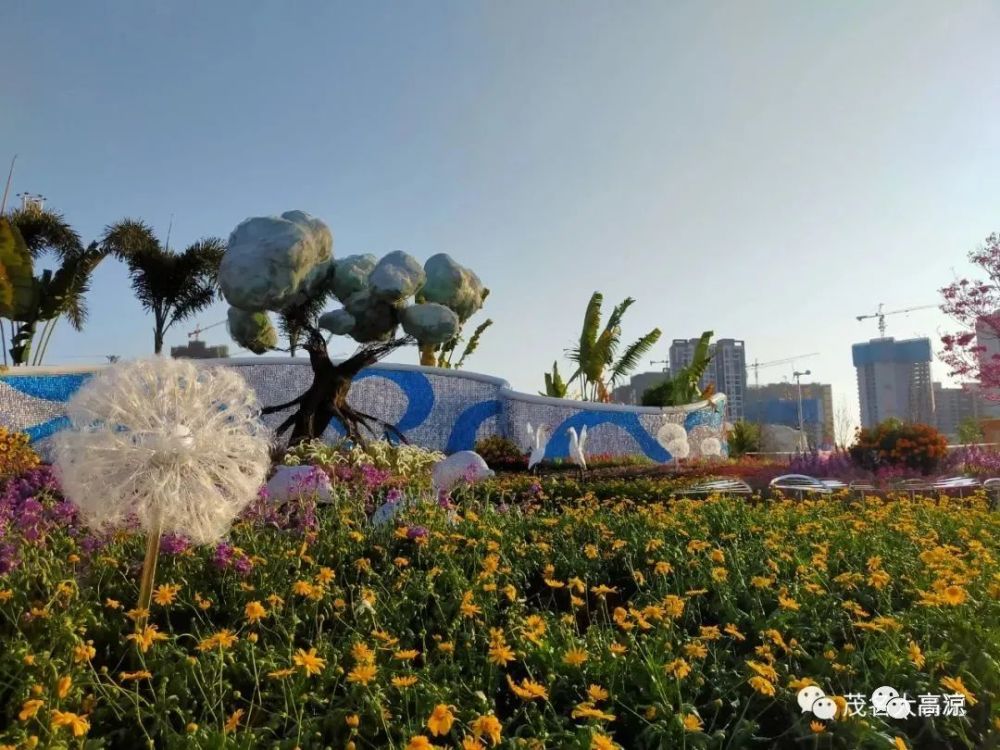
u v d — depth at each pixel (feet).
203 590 12.13
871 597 11.93
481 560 13.29
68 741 7.06
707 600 12.60
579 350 73.82
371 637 10.10
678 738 7.62
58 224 62.44
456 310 44.86
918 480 35.19
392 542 14.87
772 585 12.98
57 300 57.67
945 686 8.35
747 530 17.44
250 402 10.78
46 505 14.02
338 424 56.24
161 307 67.31
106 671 8.46
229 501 9.92
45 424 54.03
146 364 10.04
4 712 7.91
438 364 77.92
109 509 9.31
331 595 11.57
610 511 22.06
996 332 48.34
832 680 9.20
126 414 9.61
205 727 7.49
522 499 27.55
